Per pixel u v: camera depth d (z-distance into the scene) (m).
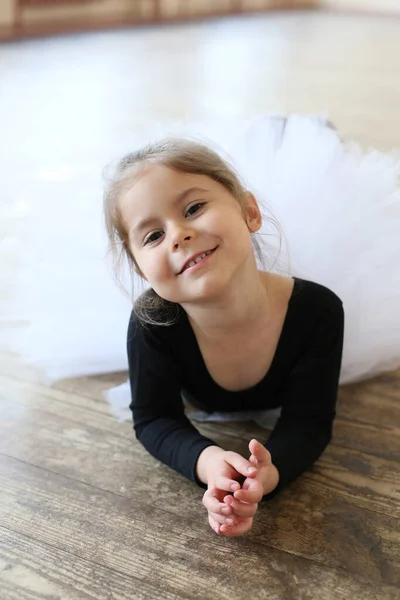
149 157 0.77
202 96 2.87
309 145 1.25
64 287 1.16
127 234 0.78
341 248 1.08
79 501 0.83
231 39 4.49
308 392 0.86
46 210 1.48
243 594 0.70
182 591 0.70
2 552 0.75
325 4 6.47
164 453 0.85
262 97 2.88
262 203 1.01
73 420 0.97
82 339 1.08
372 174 1.19
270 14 5.89
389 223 1.11
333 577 0.71
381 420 0.95
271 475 0.78
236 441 0.93
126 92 2.95
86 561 0.74
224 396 0.91
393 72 3.44
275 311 0.84
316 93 2.96
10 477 0.87
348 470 0.86
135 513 0.80
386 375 1.05
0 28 4.17
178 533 0.77
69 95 2.89
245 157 1.24
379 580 0.71
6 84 3.12
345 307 1.01
